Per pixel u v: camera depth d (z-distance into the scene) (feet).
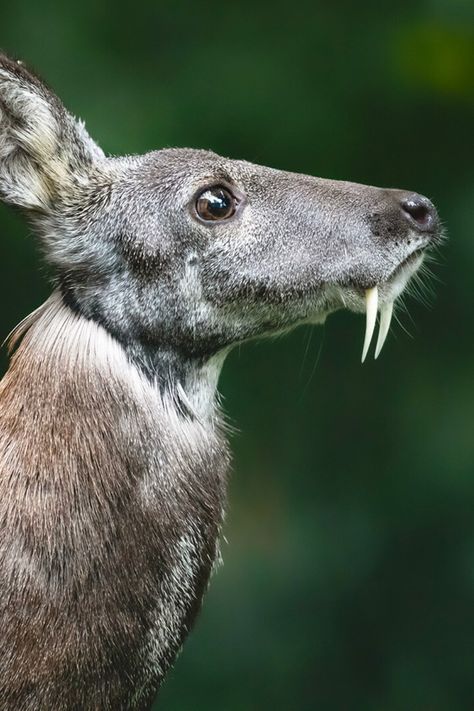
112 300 25.11
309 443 50.37
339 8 48.85
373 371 50.03
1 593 22.59
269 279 25.88
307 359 49.88
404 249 26.50
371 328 26.05
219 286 25.71
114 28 48.11
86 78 47.09
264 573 47.52
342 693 45.42
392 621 46.19
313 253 26.05
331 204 26.27
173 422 25.11
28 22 47.16
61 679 22.95
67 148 25.63
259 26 48.67
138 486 24.14
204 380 25.98
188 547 24.71
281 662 45.50
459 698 45.16
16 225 46.44
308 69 48.34
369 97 48.57
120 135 45.83
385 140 48.85
